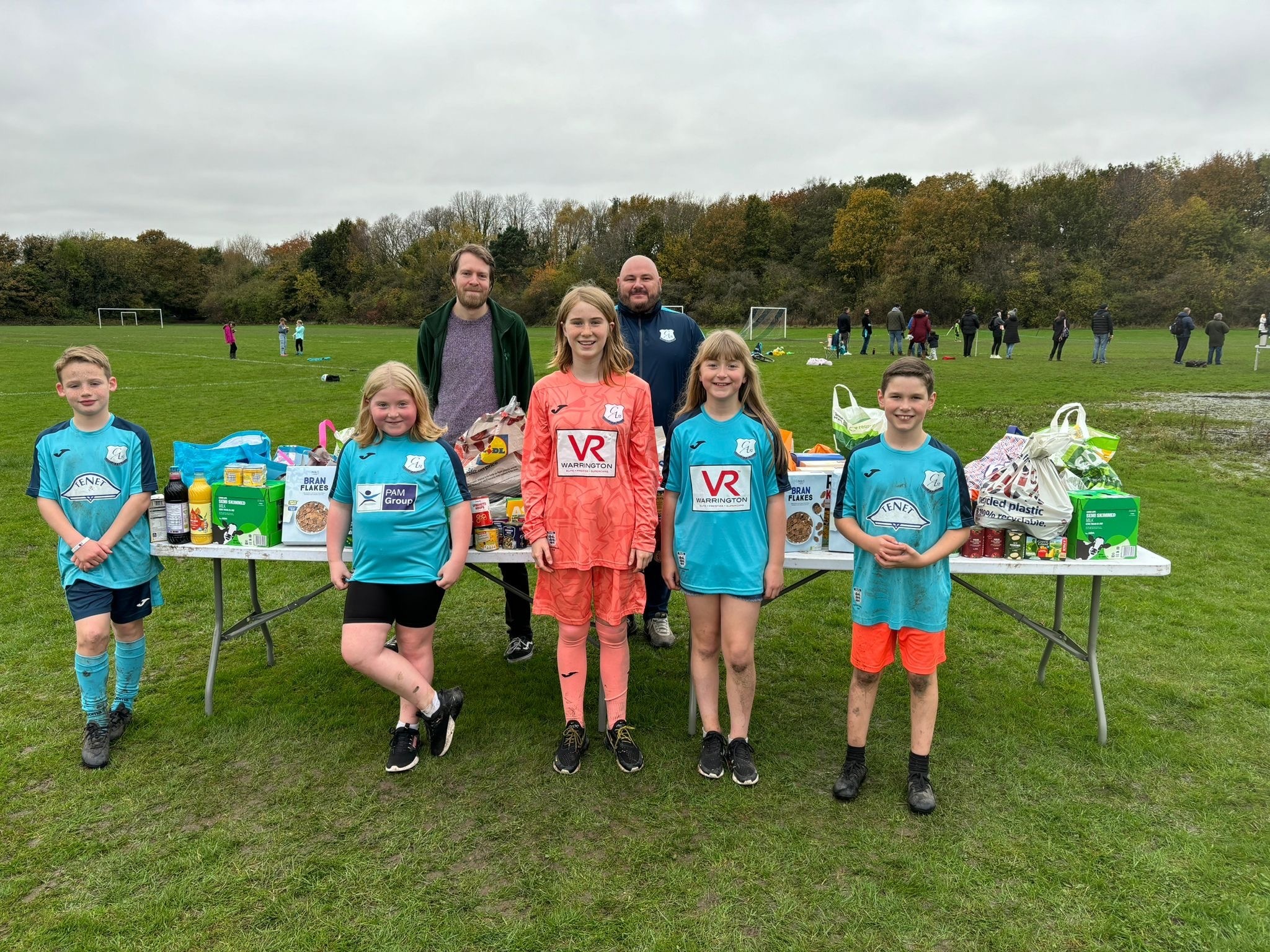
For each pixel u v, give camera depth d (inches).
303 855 99.5
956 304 2052.2
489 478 134.7
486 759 123.2
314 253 3078.2
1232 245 2076.8
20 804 110.1
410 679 116.6
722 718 137.3
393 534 116.6
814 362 903.1
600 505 115.4
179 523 130.9
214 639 136.6
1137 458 370.6
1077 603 192.2
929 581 108.6
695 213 2763.3
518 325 158.9
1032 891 92.4
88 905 90.4
